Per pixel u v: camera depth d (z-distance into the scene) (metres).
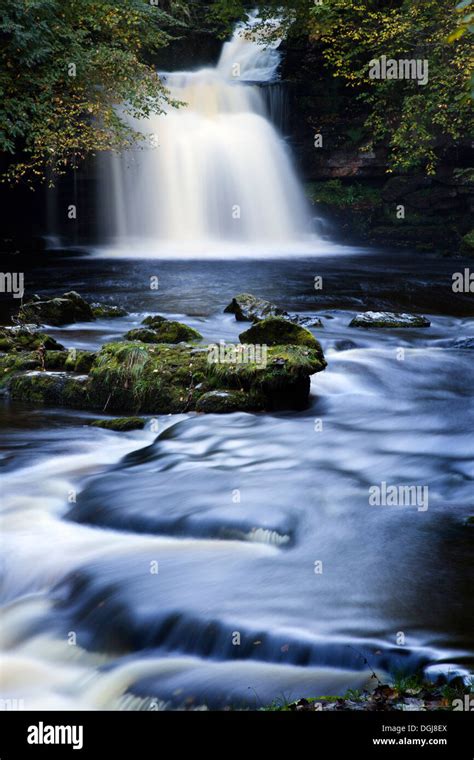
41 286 21.94
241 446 9.63
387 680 4.95
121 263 27.11
